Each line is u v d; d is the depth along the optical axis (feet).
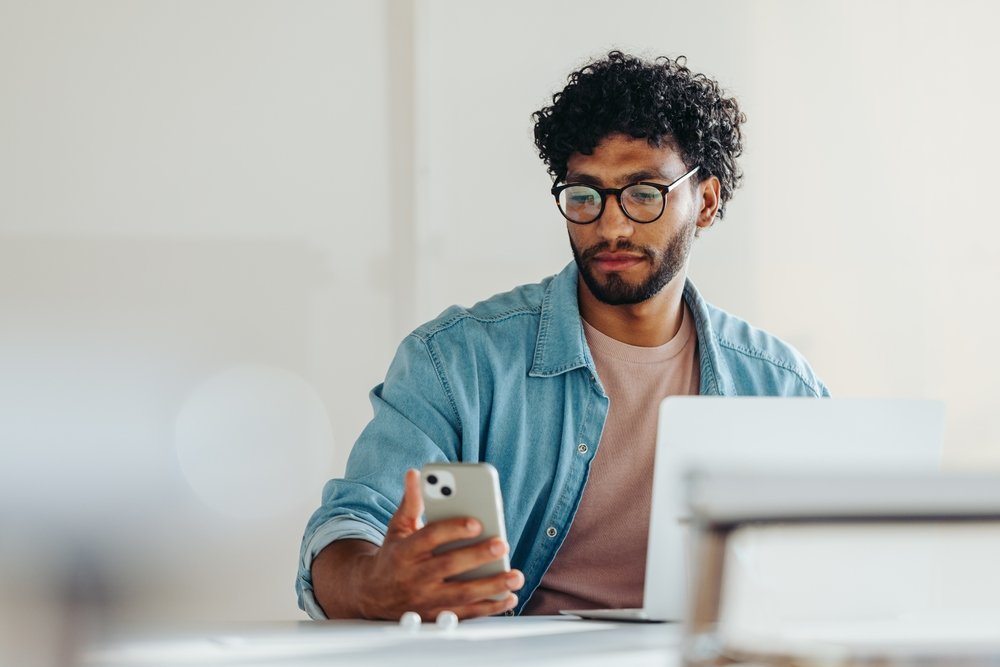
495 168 9.87
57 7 9.37
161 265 9.45
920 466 4.63
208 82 9.55
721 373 6.27
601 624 4.59
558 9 10.03
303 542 5.43
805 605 4.18
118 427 9.32
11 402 9.13
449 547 4.55
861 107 10.53
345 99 9.73
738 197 10.33
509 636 4.12
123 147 9.43
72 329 9.31
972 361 10.61
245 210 9.56
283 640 3.99
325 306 9.62
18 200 9.27
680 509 4.45
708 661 2.86
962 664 2.78
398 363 6.16
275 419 9.53
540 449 6.08
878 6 10.57
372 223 9.73
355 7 9.75
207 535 9.42
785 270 10.38
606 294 6.00
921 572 4.34
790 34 10.45
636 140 6.01
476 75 9.88
